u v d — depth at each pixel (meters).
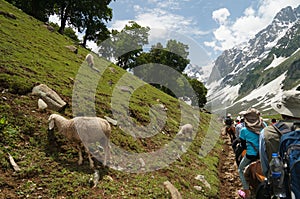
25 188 5.88
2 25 20.73
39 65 14.11
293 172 3.61
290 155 3.69
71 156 7.52
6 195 5.50
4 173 6.11
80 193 6.20
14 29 21.20
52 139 7.81
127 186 7.19
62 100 10.12
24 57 14.41
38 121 8.27
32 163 6.69
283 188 3.74
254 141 7.13
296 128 3.99
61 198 5.94
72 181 6.52
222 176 11.87
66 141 7.96
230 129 16.12
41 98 9.66
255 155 7.06
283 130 4.14
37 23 28.81
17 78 10.21
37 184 6.11
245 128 7.31
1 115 7.73
